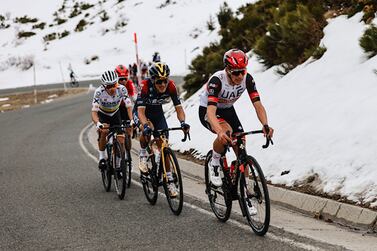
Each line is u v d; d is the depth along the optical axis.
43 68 64.00
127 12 72.56
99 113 8.91
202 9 66.00
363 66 9.73
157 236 5.88
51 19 84.69
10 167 11.85
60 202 8.01
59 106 29.44
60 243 5.81
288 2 16.09
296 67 11.98
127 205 7.57
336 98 9.08
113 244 5.66
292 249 5.09
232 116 6.47
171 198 6.88
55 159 12.59
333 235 5.54
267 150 8.71
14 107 32.56
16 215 7.32
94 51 64.50
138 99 7.26
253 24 18.02
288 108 9.89
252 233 5.74
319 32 12.55
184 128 6.79
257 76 13.59
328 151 7.57
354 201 6.25
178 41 60.19
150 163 7.86
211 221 6.39
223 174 6.26
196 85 17.83
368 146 7.08
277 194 7.27
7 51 73.25
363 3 12.36
